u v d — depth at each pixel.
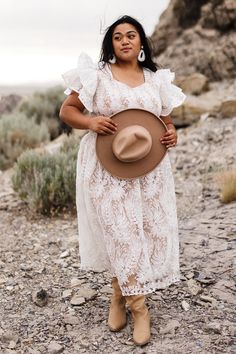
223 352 3.34
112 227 3.39
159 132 3.42
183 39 15.25
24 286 4.45
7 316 3.96
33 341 3.61
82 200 3.57
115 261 3.42
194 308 3.95
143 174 3.41
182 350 3.39
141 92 3.39
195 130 9.56
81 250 3.66
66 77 3.38
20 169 6.97
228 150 8.12
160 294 4.17
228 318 3.77
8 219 6.33
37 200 6.42
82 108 3.50
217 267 4.57
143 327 3.53
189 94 12.29
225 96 11.48
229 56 13.64
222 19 14.44
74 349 3.50
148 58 3.55
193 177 7.34
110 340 3.58
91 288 4.35
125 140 3.29
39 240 5.58
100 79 3.35
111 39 3.43
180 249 5.01
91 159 3.46
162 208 3.51
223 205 6.11
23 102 13.99
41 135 10.98
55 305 4.11
